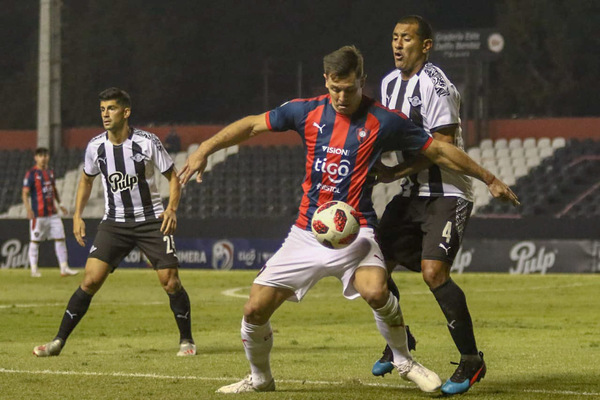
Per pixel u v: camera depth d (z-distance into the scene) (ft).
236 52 408.05
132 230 78.64
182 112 405.39
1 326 107.04
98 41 400.06
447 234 56.65
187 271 232.53
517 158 281.74
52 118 304.30
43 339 93.30
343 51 52.03
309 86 408.46
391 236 59.52
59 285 178.81
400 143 54.54
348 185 54.44
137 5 401.90
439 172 57.47
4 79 421.59
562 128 302.25
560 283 189.67
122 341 90.74
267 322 54.60
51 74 297.12
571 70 357.82
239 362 71.97
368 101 54.60
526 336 94.94
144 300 147.74
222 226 240.12
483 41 285.84
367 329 103.19
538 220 222.28
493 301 148.25
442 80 59.00
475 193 271.69
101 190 293.84
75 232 80.59
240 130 55.21
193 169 54.19
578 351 80.48
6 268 240.73
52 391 56.70
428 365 70.33
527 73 363.76
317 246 53.98
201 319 117.60
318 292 170.19
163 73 396.78
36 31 423.23
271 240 237.04
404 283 190.19
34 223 198.29
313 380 61.57
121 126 78.02
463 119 293.43
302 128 54.75
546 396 54.80
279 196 286.66
